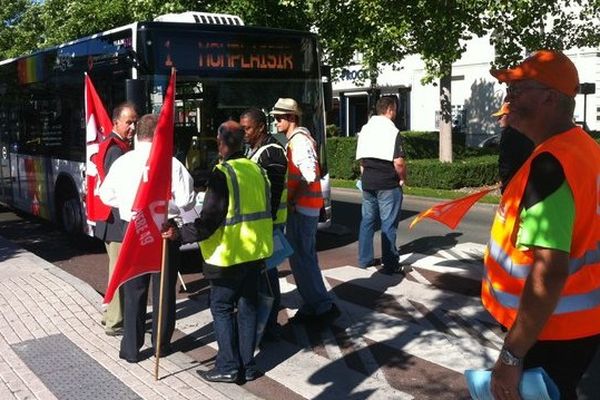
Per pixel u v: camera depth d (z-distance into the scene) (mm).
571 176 2426
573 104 2619
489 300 2771
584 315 2537
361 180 7984
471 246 9602
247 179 4660
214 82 8469
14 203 13250
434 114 33125
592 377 4938
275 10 15250
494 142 27719
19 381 4855
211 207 4508
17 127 12695
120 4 18016
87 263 9258
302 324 6219
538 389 2473
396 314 6449
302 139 5855
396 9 14500
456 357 5340
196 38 8359
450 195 15602
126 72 8297
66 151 10375
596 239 2541
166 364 5156
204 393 4578
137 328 5148
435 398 4609
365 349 5559
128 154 5133
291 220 5965
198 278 8211
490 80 30375
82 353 5375
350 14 15945
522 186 2555
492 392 2578
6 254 8820
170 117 4641
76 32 19172
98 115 6473
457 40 15102
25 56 12117
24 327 5984
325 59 17234
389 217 7820
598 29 15734
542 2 14148
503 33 15383
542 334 2559
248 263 4688
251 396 4586
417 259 8719
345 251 9648
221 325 4781
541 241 2404
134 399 4496
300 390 4762
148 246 4836
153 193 4727
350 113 37812
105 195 5121
